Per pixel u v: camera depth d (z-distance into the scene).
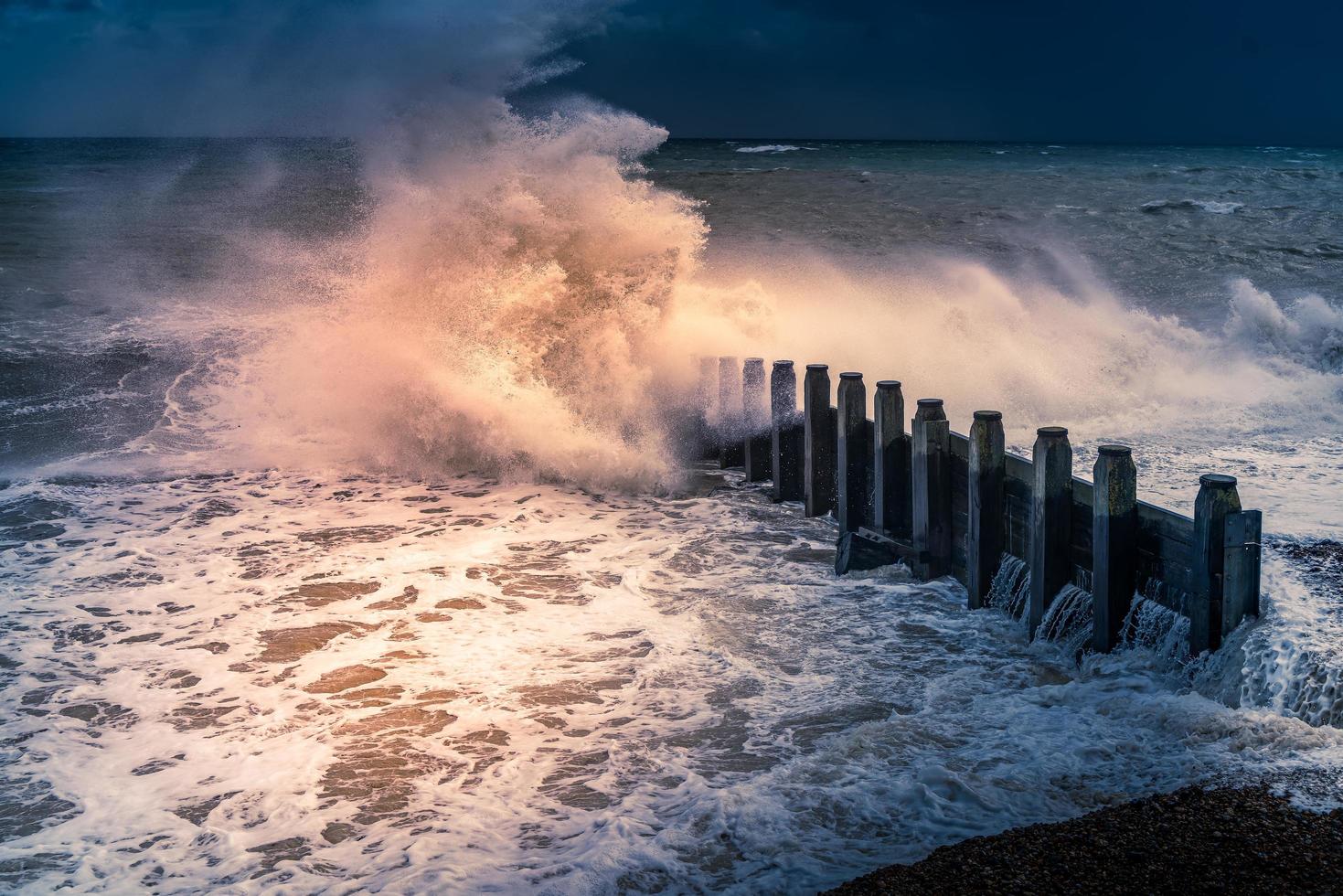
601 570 8.34
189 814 4.98
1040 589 6.68
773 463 10.22
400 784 5.20
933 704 5.97
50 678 6.47
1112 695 5.79
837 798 4.82
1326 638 5.39
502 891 4.25
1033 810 4.63
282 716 5.97
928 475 7.71
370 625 7.27
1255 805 4.41
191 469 11.16
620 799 5.01
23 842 4.75
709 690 6.24
